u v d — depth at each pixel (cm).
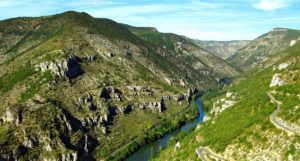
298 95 18600
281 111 16875
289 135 14675
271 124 16100
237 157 16475
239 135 17675
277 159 14288
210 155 18150
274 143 15025
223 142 18462
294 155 13738
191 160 18825
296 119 15400
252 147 16088
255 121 17625
